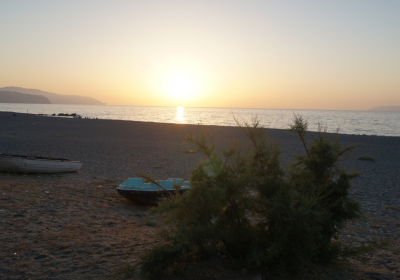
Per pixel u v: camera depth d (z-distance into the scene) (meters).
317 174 4.85
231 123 77.81
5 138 26.41
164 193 8.62
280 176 4.48
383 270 4.80
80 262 4.62
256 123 4.87
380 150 27.52
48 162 12.76
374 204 10.65
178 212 4.18
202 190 4.02
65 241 5.50
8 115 61.66
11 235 5.55
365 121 100.31
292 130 5.15
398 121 105.25
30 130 36.06
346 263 4.72
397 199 11.41
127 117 98.88
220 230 4.09
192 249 4.19
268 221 4.18
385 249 6.12
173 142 29.12
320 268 4.45
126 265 4.35
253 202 4.24
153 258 3.84
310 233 3.94
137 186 9.57
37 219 6.71
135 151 22.58
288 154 21.62
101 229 6.48
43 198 8.62
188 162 18.70
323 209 4.34
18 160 11.96
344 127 71.62
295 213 3.87
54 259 4.68
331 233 4.51
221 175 4.30
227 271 4.08
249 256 4.03
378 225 8.12
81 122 52.22
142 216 7.99
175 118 99.75
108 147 24.09
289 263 4.09
